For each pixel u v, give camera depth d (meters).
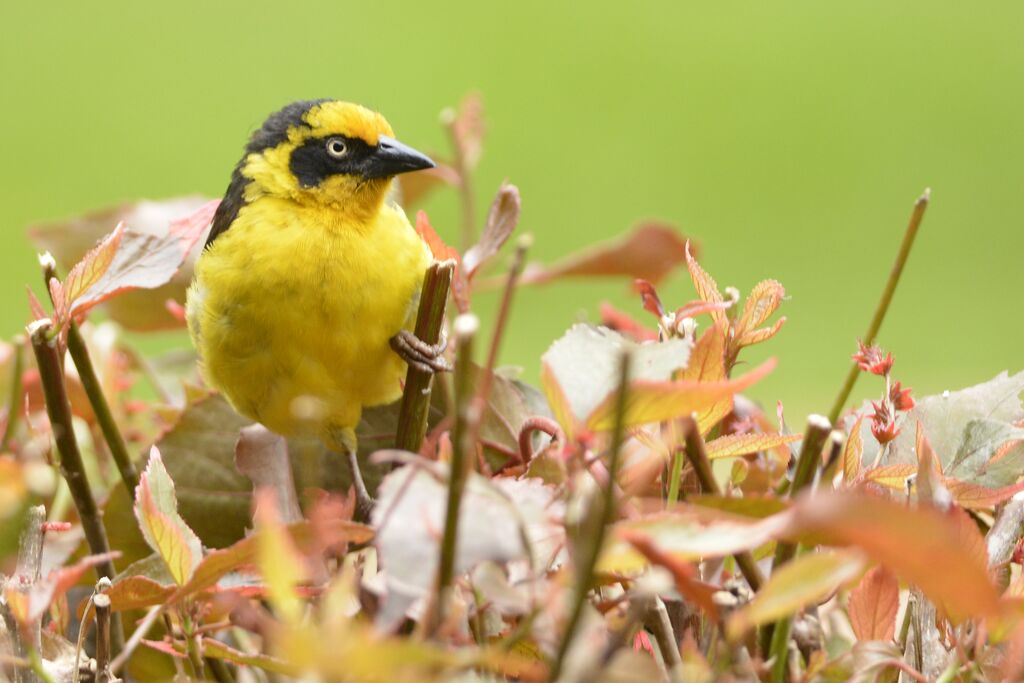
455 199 6.48
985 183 6.97
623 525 3.10
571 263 4.27
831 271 6.25
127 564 4.20
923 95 7.68
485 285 4.28
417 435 4.20
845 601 4.17
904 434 4.17
